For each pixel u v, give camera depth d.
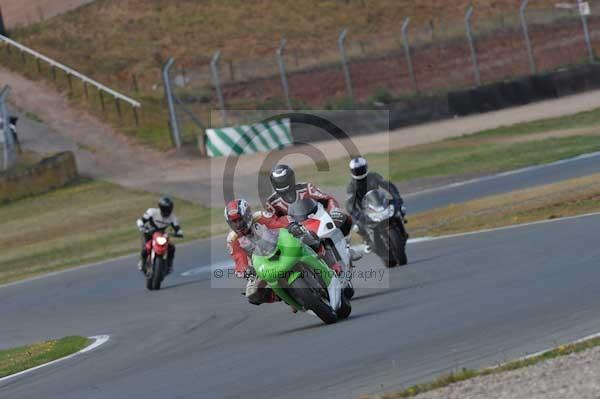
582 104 125.75
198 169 111.75
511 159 93.50
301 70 152.62
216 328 37.94
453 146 107.25
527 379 20.38
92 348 37.84
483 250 48.16
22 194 108.31
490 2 193.50
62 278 68.19
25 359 37.66
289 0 193.25
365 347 27.47
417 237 60.00
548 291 32.50
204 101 140.88
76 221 96.00
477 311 30.77
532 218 58.50
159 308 48.00
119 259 73.75
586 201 60.62
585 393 18.72
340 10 188.62
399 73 153.88
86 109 143.12
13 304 59.97
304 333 32.16
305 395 22.77
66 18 186.50
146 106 140.38
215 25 182.00
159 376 28.53
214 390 25.02
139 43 174.50
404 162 100.69
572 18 178.88
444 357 24.55
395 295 38.28
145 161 119.19
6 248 88.62
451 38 167.88
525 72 156.38
